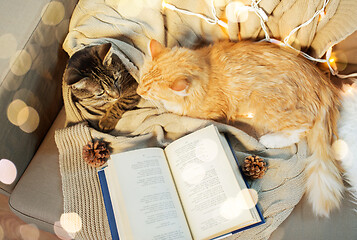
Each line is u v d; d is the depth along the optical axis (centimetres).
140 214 75
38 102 97
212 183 77
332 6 79
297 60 85
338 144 81
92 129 91
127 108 96
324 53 88
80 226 83
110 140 90
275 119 87
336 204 77
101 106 99
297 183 81
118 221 75
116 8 97
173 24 95
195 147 81
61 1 96
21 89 90
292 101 84
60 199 87
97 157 86
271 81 85
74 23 99
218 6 88
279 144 86
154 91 85
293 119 85
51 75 100
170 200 77
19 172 96
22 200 88
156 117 92
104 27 97
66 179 88
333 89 86
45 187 90
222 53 89
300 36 85
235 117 93
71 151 91
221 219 74
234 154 82
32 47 91
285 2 81
